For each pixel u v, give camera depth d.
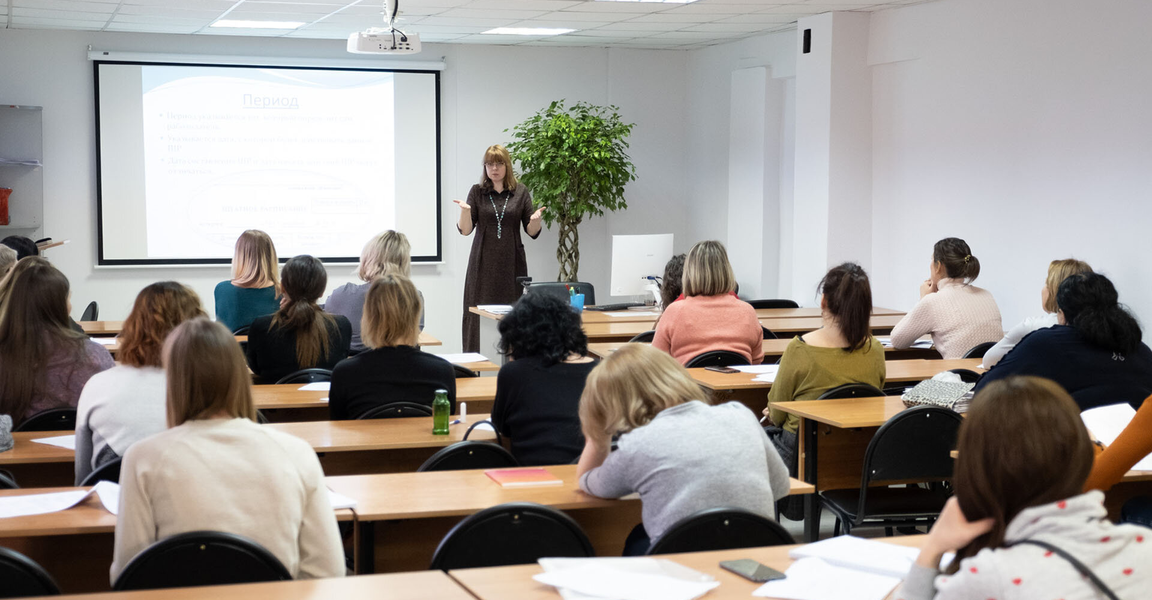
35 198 8.66
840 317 3.98
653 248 7.48
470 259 7.93
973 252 7.13
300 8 7.46
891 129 7.81
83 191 8.81
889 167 7.86
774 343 5.62
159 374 2.93
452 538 2.29
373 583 1.96
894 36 7.65
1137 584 1.34
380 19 8.05
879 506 3.61
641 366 2.51
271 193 9.29
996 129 6.89
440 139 9.64
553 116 9.36
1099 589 1.33
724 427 2.43
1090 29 6.16
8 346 3.41
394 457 3.54
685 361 4.84
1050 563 1.34
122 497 2.09
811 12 7.77
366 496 2.63
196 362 2.12
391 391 3.60
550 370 3.23
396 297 3.62
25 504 2.47
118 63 8.78
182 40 8.95
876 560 2.07
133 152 8.91
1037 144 6.58
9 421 3.11
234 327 5.37
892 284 7.91
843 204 7.96
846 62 7.84
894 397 3.95
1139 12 5.84
